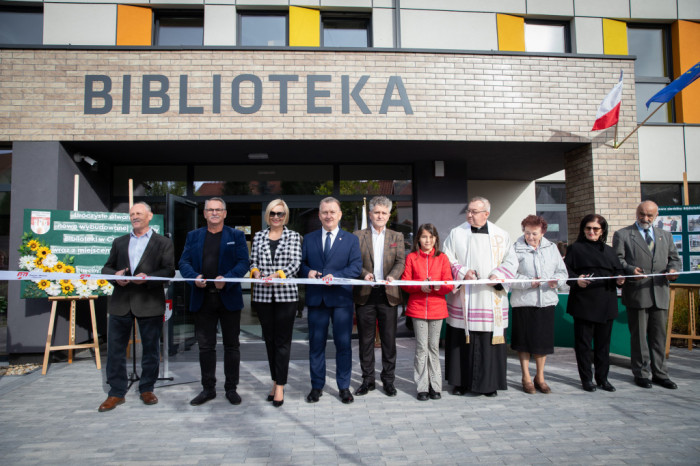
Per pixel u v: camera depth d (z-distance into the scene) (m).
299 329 7.14
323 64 5.81
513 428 3.17
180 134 5.64
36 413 3.59
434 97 5.90
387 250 4.09
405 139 5.84
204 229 3.94
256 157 6.71
